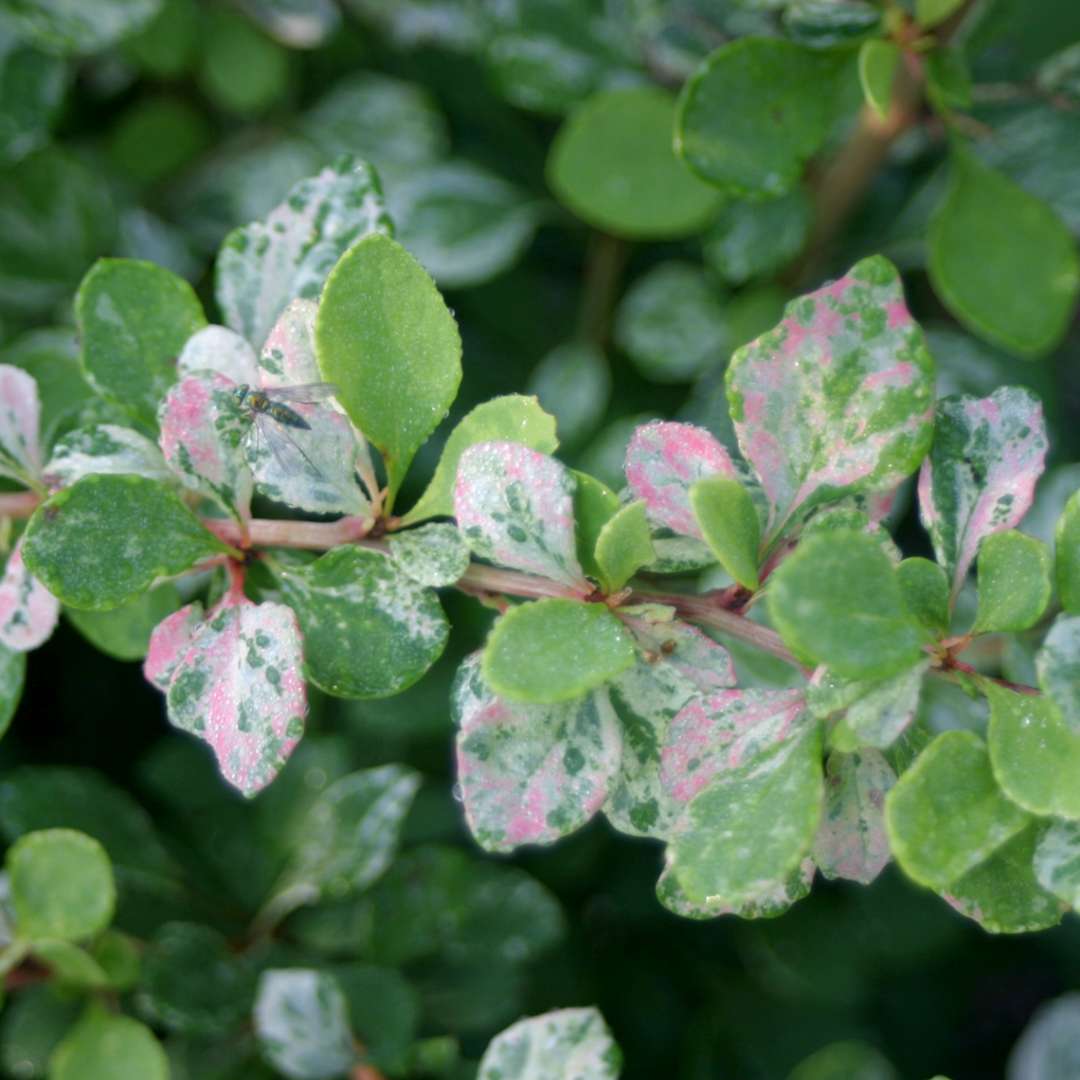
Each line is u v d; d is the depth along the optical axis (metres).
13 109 0.39
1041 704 0.29
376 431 0.30
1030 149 0.41
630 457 0.30
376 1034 0.36
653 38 0.40
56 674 0.44
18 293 0.41
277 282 0.32
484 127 0.46
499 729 0.29
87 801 0.39
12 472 0.32
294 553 0.31
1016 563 0.29
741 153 0.34
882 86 0.34
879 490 0.30
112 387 0.32
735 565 0.29
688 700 0.29
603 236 0.43
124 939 0.36
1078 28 0.43
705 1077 0.41
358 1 0.43
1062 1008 0.39
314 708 0.41
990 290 0.37
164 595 0.33
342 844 0.38
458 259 0.42
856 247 0.43
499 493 0.29
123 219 0.43
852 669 0.28
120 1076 0.35
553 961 0.42
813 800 0.29
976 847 0.28
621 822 0.30
